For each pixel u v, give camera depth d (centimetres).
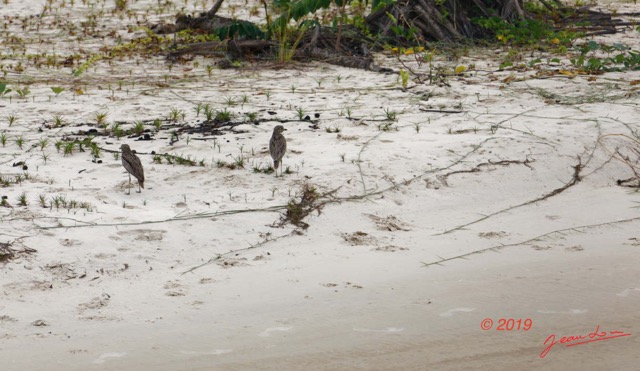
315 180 1730
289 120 2178
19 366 1066
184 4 4275
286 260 1420
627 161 1941
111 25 3719
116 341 1135
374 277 1356
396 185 1738
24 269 1326
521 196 1759
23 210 1527
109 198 1628
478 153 1906
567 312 1241
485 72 2794
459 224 1606
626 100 2377
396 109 2292
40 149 1931
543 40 3300
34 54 3075
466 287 1322
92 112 2278
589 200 1750
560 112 2250
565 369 1084
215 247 1452
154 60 3012
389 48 3119
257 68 2880
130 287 1306
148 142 1995
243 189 1688
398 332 1175
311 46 3027
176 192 1673
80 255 1376
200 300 1264
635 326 1201
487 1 3566
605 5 4397
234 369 1068
